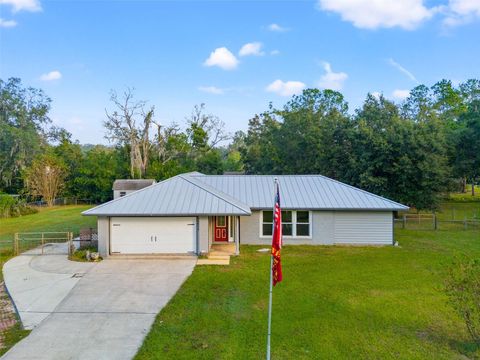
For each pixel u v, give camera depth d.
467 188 72.00
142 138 50.09
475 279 9.41
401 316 11.46
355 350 9.36
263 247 21.36
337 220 22.05
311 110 47.25
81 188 50.19
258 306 12.30
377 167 31.86
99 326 10.90
